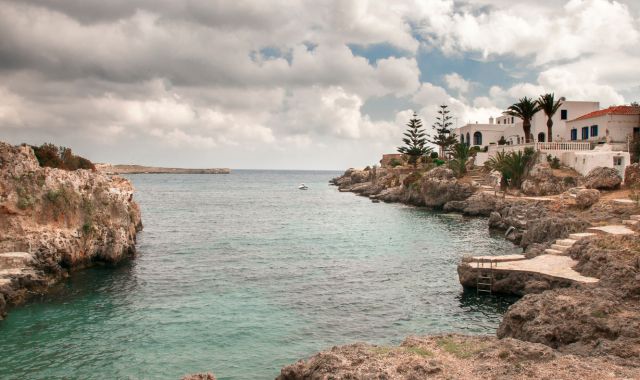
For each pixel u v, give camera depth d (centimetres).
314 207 10962
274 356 2339
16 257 3400
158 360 2284
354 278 3906
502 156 8544
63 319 2845
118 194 4822
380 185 13900
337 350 1808
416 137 13838
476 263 3456
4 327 2702
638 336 1839
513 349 1656
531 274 3141
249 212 9819
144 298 3303
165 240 5950
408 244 5584
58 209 3991
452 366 1587
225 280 3834
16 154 3891
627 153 6512
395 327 2750
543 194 7112
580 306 2083
